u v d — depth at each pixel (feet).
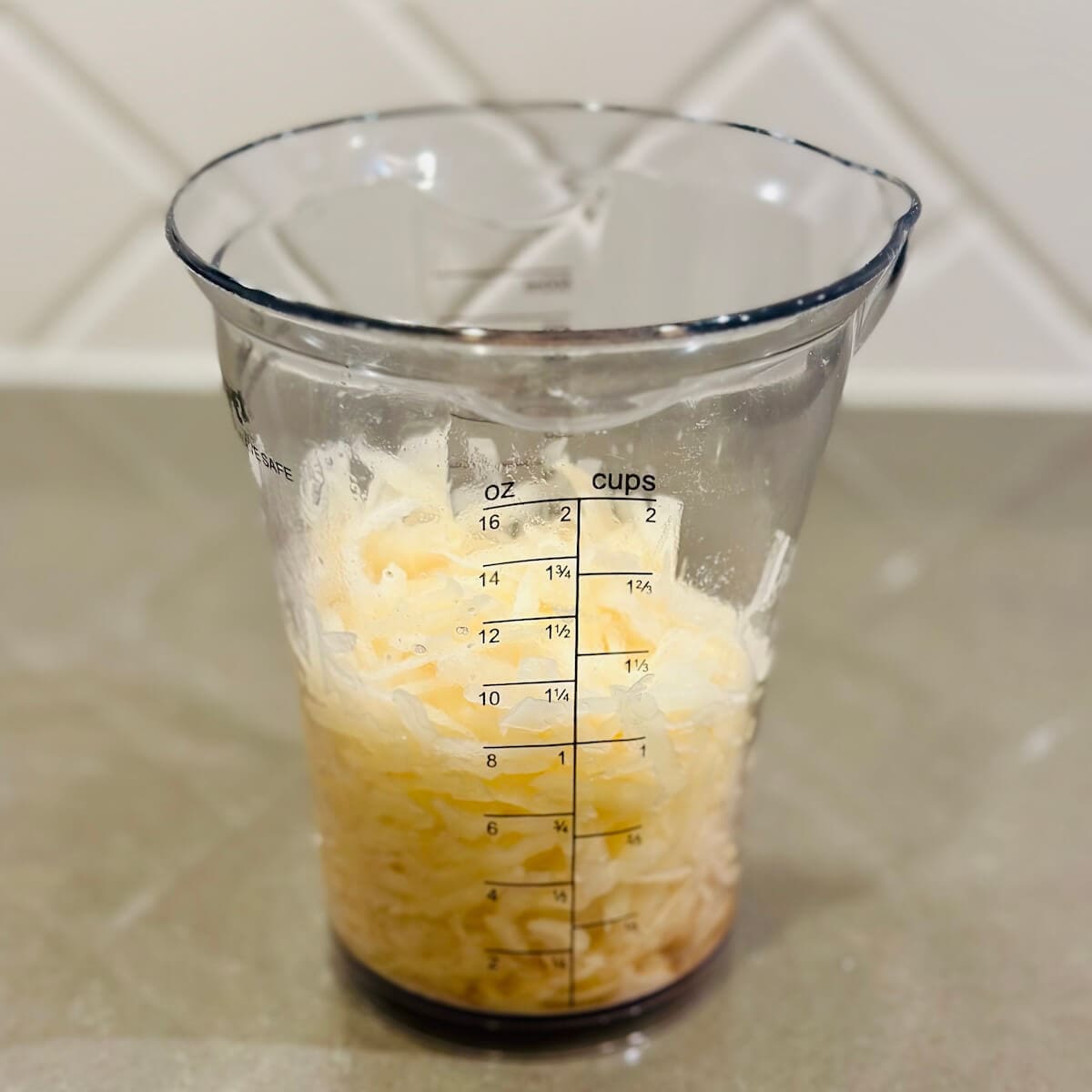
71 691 1.34
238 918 1.10
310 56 1.38
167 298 1.51
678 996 0.99
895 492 1.59
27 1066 0.97
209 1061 0.98
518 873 0.87
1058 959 1.06
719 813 0.91
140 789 1.23
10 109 1.40
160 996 1.03
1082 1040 0.99
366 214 1.07
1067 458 1.57
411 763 0.84
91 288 1.51
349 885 0.94
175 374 1.56
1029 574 1.53
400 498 0.82
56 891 1.12
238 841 1.17
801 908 1.11
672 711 0.84
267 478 0.86
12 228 1.47
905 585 1.51
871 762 1.26
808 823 1.19
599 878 0.88
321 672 0.86
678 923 0.93
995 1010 1.02
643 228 1.12
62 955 1.06
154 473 1.59
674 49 1.38
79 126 1.41
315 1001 1.02
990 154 1.42
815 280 1.02
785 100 1.40
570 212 1.13
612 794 0.85
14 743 1.28
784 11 1.35
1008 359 1.54
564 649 0.82
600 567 0.82
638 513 0.82
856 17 1.35
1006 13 1.35
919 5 1.35
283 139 1.00
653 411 0.78
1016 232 1.46
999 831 1.18
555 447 0.79
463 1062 0.97
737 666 0.87
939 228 1.47
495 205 1.13
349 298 1.09
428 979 0.94
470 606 0.81
